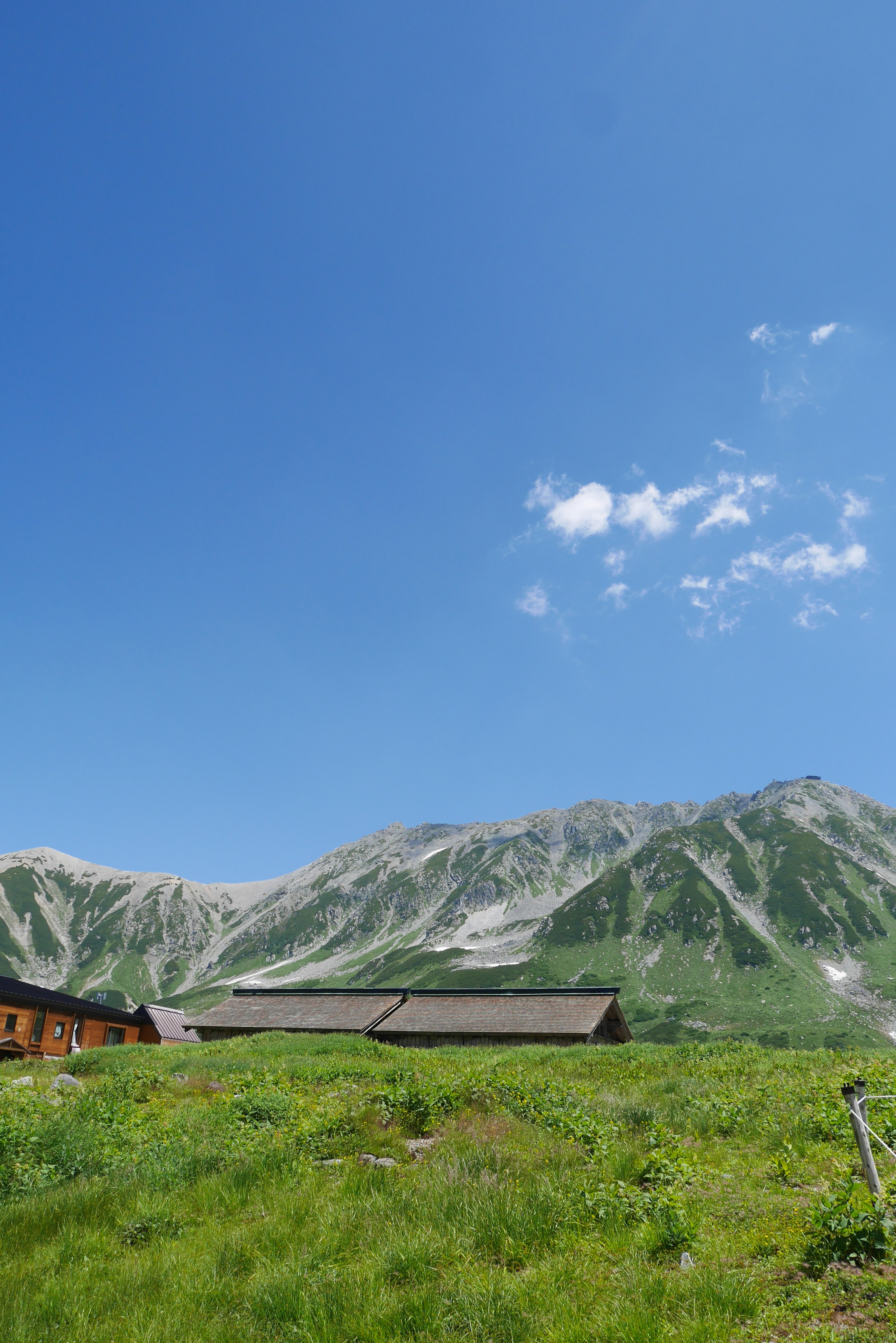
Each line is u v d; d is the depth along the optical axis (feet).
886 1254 23.13
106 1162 40.01
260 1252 27.68
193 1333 21.79
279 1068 84.33
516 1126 43.57
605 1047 112.78
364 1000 159.02
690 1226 26.53
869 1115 40.65
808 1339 18.72
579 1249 26.00
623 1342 19.11
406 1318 21.08
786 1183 32.83
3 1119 43.21
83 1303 24.31
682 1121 46.83
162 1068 91.91
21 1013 192.65
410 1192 31.73
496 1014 144.97
